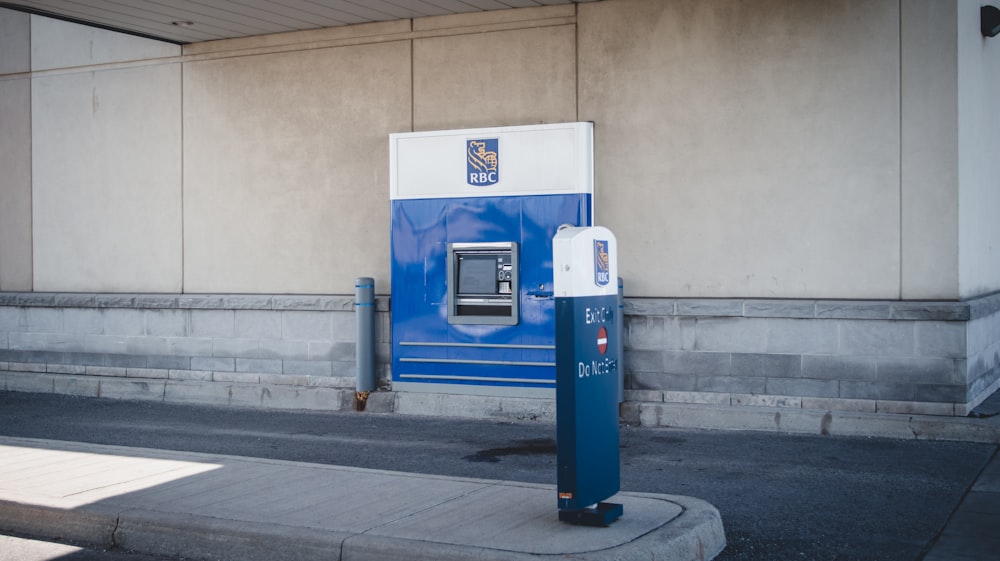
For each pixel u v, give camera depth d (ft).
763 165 34.12
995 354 36.42
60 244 47.21
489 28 38.09
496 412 36.94
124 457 28.53
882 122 32.48
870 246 32.76
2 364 47.88
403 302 38.42
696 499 22.04
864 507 23.39
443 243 37.65
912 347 31.73
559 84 37.04
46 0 36.37
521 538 19.12
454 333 37.58
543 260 36.01
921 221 32.09
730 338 34.24
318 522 20.77
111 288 46.01
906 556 19.70
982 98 36.58
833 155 33.14
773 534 21.30
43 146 47.44
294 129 41.75
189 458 28.27
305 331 41.16
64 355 46.39
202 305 43.06
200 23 40.01
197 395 42.39
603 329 20.47
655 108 35.60
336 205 41.04
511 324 36.55
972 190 34.35
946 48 31.60
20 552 21.39
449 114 38.96
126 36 45.11
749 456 29.22
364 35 40.27
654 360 35.35
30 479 25.49
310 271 41.63
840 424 32.01
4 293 48.06
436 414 37.91
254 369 42.22
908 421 31.17
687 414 33.99
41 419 38.32
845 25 32.83
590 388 19.90
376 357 39.65
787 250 33.86
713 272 34.91
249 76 42.52
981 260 36.27
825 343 32.91
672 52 35.27
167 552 21.13
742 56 34.27
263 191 42.42
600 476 20.18
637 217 35.96
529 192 36.17
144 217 45.09
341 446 32.17
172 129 44.29
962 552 19.89
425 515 21.17
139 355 44.68
